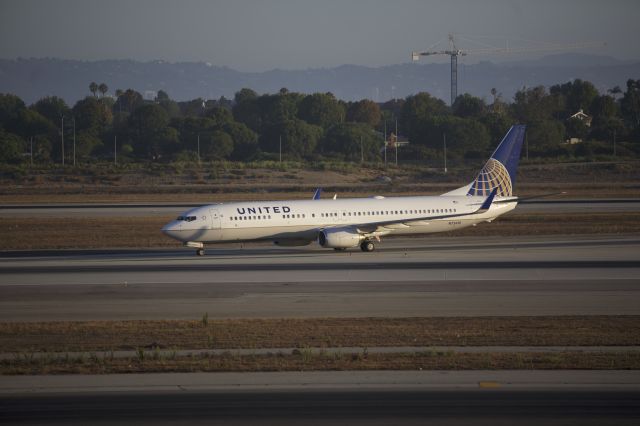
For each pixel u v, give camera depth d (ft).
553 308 571.69
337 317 550.36
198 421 312.71
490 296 622.95
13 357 429.79
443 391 350.84
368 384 363.56
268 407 330.13
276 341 470.39
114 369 394.11
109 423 310.86
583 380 366.02
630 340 459.32
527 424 305.94
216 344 463.42
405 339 471.21
